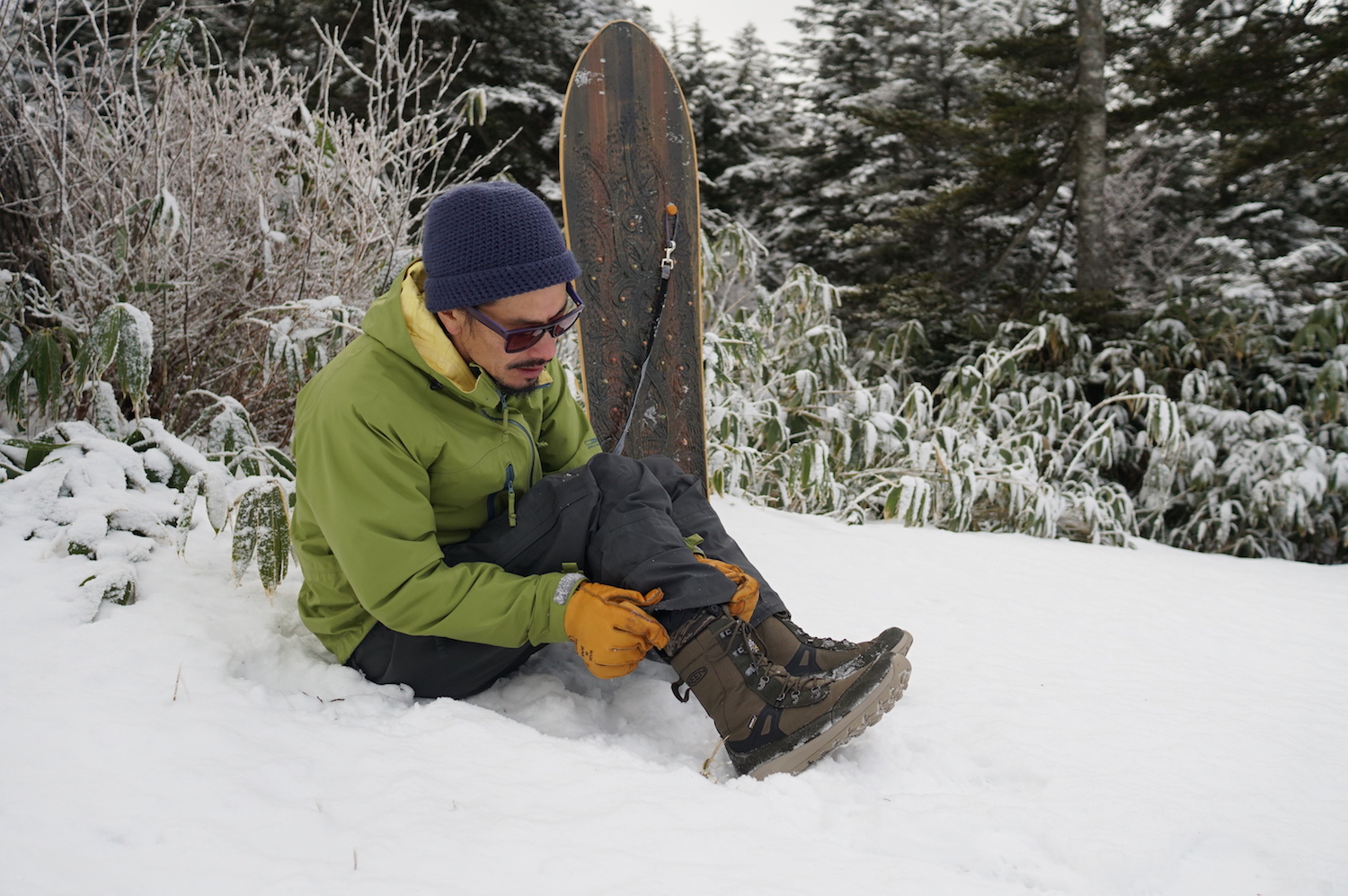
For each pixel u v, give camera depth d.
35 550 1.69
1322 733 1.44
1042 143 8.41
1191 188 11.77
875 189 11.57
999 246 9.95
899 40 13.59
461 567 1.29
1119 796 1.18
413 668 1.38
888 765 1.28
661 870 0.93
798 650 1.37
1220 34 7.55
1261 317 6.71
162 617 1.54
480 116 3.19
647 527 1.31
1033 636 1.97
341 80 7.93
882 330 8.03
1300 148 7.42
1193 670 1.79
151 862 0.89
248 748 1.14
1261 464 5.95
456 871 0.91
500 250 1.23
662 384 2.69
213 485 1.88
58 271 2.46
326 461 1.27
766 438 3.95
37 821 0.94
